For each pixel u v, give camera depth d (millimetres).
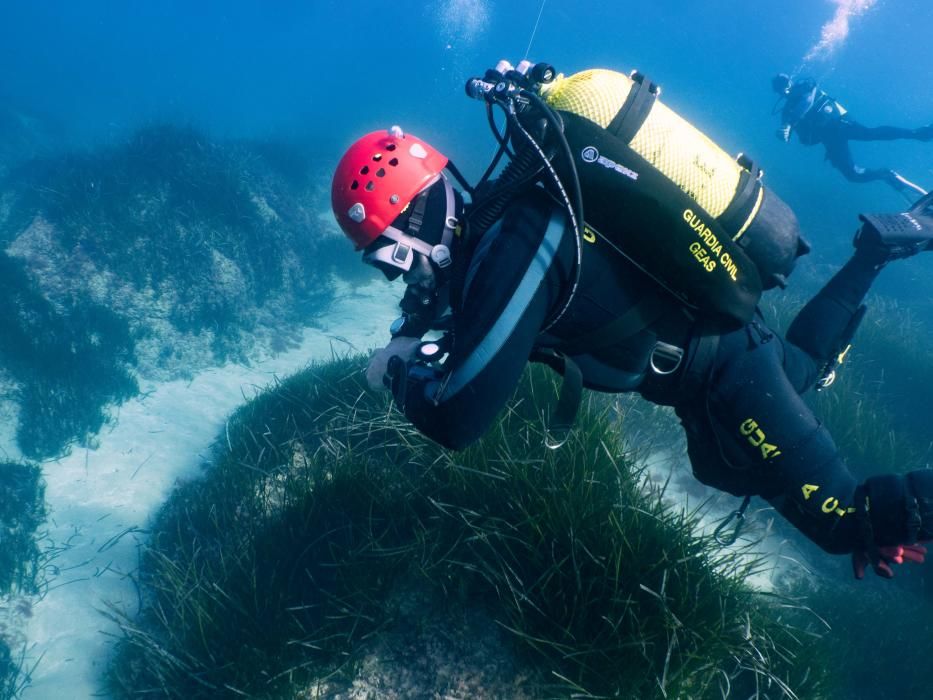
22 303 7121
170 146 10281
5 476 4922
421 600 2783
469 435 1315
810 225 15852
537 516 2674
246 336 8031
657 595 2297
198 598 3131
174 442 5762
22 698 3424
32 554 4320
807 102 11641
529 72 1544
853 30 96000
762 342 1629
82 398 6012
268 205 10516
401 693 2564
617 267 1456
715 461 1707
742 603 2664
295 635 2807
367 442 3824
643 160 1376
